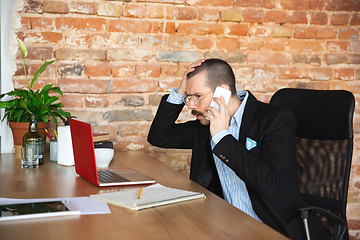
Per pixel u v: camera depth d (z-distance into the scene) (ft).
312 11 7.74
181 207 3.24
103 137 5.72
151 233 2.60
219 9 7.38
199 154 5.17
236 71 7.49
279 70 7.66
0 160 5.56
